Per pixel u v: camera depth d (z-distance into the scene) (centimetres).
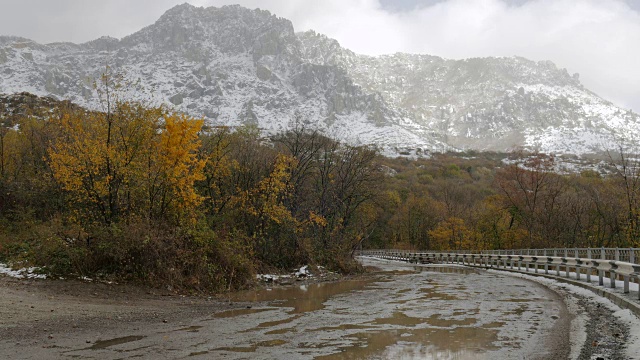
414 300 1680
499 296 1772
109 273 1895
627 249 1897
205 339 996
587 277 2039
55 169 2194
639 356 819
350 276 3231
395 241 9694
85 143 2136
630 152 6531
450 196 9244
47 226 2373
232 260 2292
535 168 6334
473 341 967
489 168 16588
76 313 1298
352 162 4609
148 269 1931
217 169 2919
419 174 13200
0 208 2781
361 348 910
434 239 8738
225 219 2853
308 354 863
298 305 1589
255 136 3819
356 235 4181
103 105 2306
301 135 4338
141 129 2258
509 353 865
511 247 6619
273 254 3084
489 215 7050
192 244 2159
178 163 2189
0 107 5238
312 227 3906
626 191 4938
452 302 1605
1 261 2036
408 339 991
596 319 1217
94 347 918
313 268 3209
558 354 853
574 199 6025
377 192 4919
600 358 805
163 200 2183
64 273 1844
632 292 1553
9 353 865
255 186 3180
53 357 837
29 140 3575
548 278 2523
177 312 1413
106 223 2036
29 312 1255
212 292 2030
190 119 2256
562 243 5803
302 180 4122
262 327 1141
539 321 1201
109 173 2080
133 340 984
